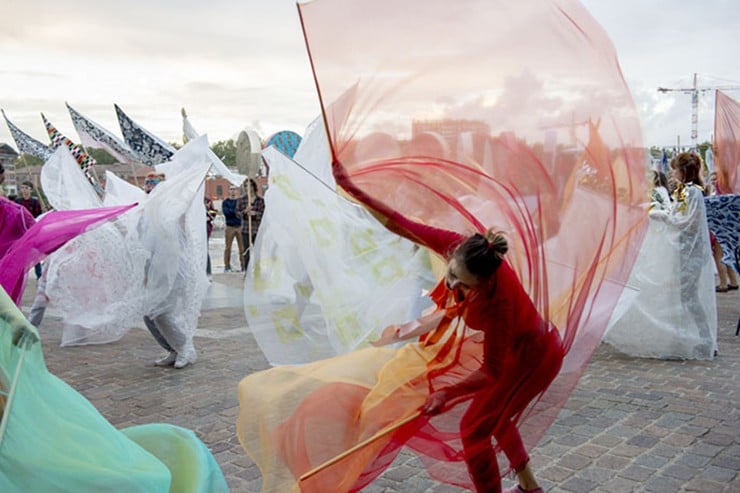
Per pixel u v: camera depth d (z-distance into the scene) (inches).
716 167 378.3
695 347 244.7
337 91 100.8
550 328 110.3
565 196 111.0
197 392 216.7
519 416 112.7
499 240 106.7
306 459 109.3
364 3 97.8
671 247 243.6
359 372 116.6
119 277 260.4
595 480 145.3
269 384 118.8
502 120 107.8
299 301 172.6
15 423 84.1
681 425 177.9
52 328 321.4
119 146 625.6
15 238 190.4
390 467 155.4
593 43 107.5
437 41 101.7
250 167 512.1
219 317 356.2
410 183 111.7
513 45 104.2
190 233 248.5
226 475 152.4
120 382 229.0
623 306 185.8
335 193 185.2
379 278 164.9
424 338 116.5
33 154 612.7
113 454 91.8
